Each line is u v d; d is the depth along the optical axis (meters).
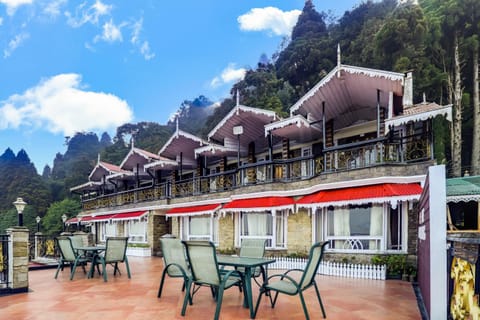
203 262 7.28
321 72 51.28
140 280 11.77
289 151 20.33
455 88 38.12
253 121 20.67
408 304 8.18
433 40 39.22
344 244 14.31
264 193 17.23
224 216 19.67
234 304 8.09
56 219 60.31
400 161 13.38
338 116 18.50
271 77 62.41
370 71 14.38
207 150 22.06
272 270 14.65
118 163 74.75
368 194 12.73
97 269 13.78
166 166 26.27
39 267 15.00
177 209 22.80
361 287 10.49
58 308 7.88
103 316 7.14
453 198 13.81
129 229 27.56
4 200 71.81
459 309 4.93
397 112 16.02
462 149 37.31
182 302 8.35
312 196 14.98
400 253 12.90
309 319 6.72
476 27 38.78
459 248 5.63
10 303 8.45
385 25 39.09
